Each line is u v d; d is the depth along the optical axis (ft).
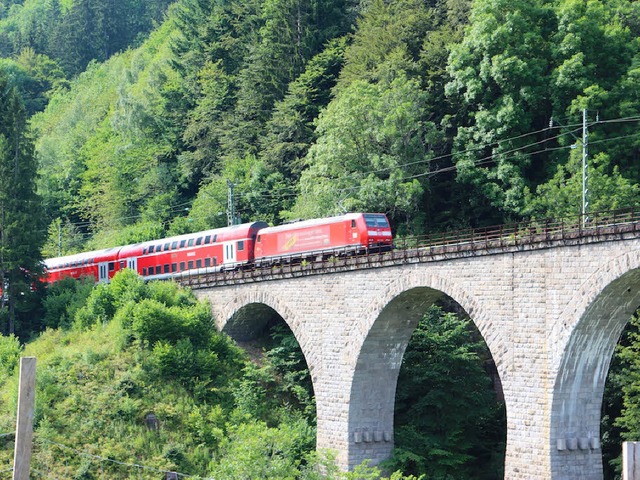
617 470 245.65
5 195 334.85
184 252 344.90
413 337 276.62
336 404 257.14
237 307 295.07
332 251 289.33
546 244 209.97
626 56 324.39
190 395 272.72
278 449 212.64
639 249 193.06
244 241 321.32
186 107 504.02
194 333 291.79
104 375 272.51
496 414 275.80
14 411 253.85
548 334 209.77
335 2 458.09
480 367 277.85
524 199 306.96
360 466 220.02
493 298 220.84
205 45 507.30
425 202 340.39
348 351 255.09
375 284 248.73
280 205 403.34
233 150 449.48
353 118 338.75
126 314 294.25
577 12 324.19
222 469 206.39
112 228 498.69
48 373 270.67
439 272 232.53
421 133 342.03
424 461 258.78
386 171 328.70
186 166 471.21
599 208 282.77
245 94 450.30
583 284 203.31
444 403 268.62
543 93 321.32
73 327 307.58
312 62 429.79
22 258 333.83
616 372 258.98
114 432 252.42
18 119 345.31
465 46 331.36
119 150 528.63
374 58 378.73
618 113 312.29
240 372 287.28
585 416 211.61
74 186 550.36
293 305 272.51
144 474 240.53
